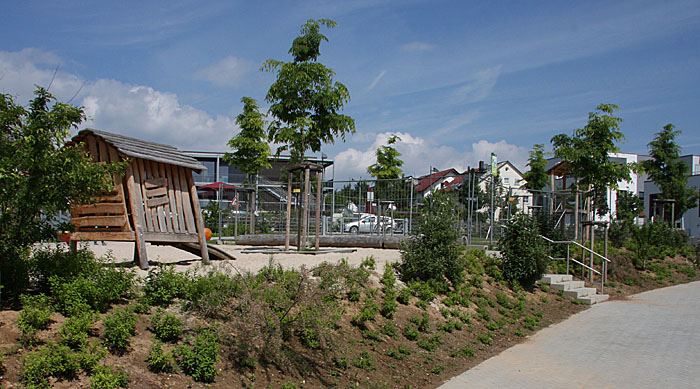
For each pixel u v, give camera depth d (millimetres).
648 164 30297
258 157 23750
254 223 20828
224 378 5680
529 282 13898
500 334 10195
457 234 11641
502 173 54438
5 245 5859
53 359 4543
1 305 5664
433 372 7695
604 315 12242
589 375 7617
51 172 5789
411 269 11094
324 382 6492
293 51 14844
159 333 5871
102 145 9148
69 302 5688
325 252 13656
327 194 20281
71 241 9133
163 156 9781
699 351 8875
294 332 7359
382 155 30984
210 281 7184
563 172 19375
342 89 15195
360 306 8844
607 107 16562
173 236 9961
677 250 21484
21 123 5723
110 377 4684
